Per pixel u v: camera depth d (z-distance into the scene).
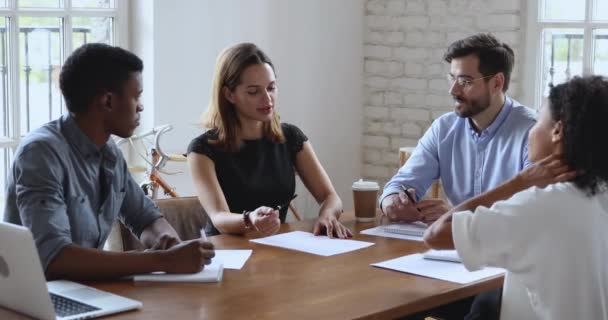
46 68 4.22
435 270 2.34
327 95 5.01
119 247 2.90
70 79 2.36
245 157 3.07
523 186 2.14
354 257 2.49
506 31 4.61
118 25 4.39
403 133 5.01
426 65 4.88
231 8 4.57
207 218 3.08
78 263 2.17
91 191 2.44
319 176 3.18
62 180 2.33
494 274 2.30
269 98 3.00
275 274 2.29
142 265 2.20
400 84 4.98
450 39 4.77
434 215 2.95
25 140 2.34
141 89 2.43
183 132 4.46
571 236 1.91
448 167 3.20
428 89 4.89
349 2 5.02
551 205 1.93
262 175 3.08
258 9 4.68
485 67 2.99
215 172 3.04
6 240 1.87
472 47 3.00
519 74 4.64
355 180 5.20
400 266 2.38
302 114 4.91
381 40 5.02
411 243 2.67
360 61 5.11
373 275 2.29
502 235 1.96
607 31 4.43
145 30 4.36
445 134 3.21
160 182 3.93
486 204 2.18
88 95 2.36
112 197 2.53
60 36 4.25
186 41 4.43
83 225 2.41
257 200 3.06
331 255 2.51
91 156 2.42
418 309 2.07
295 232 2.82
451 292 2.15
